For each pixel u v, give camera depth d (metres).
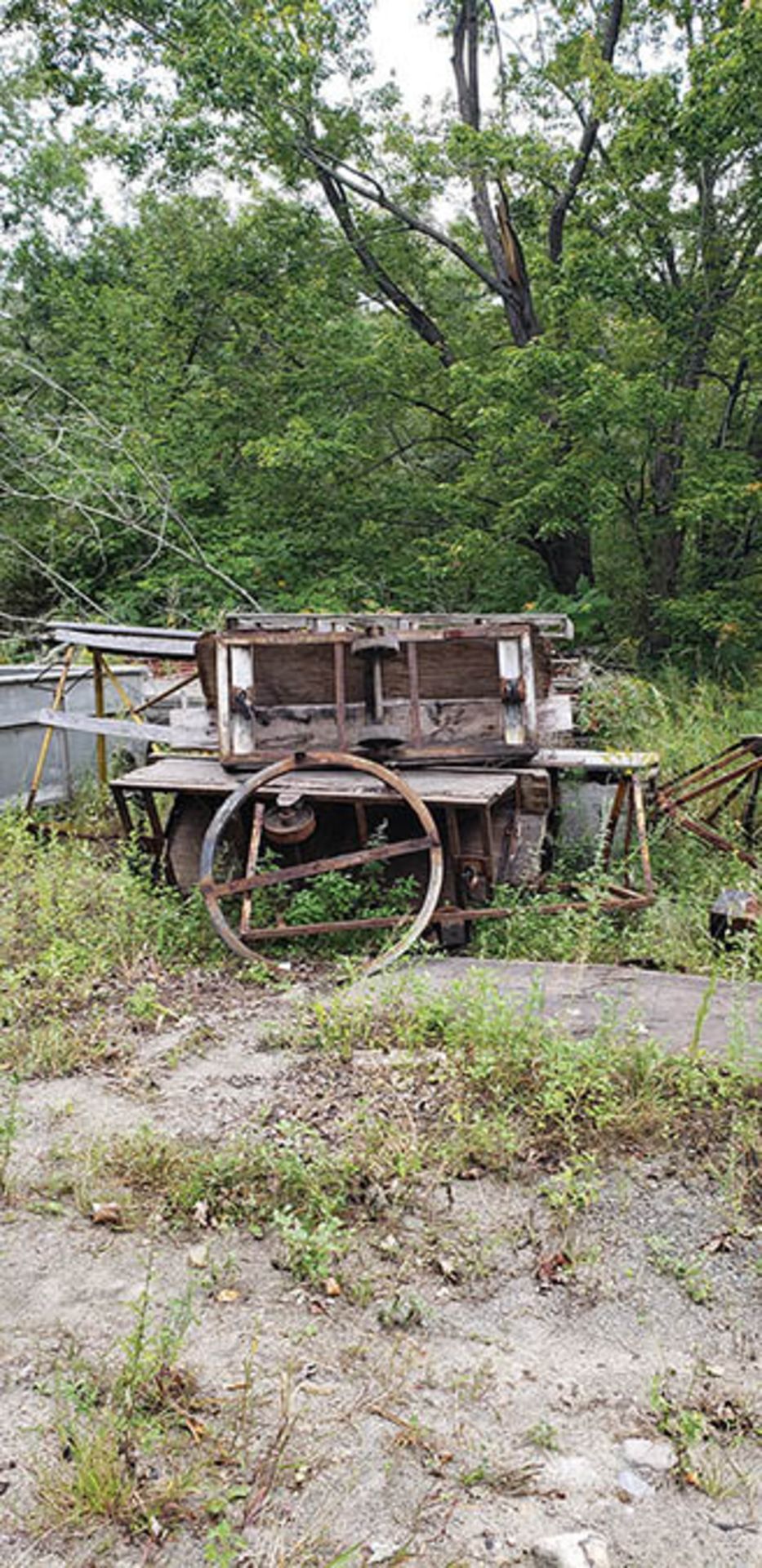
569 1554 2.12
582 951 5.38
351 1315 2.89
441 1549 2.16
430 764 6.68
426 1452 2.41
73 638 8.26
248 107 13.44
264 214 15.39
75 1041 4.59
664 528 14.14
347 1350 2.74
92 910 6.36
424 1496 2.29
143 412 15.49
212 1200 3.40
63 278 17.95
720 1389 2.61
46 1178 3.55
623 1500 2.29
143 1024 4.87
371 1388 2.61
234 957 5.74
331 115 14.62
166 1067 4.41
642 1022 4.53
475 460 14.67
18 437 14.67
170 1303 2.89
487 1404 2.57
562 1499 2.29
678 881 6.84
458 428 15.64
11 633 14.02
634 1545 2.18
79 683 9.92
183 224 16.33
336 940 5.91
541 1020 4.40
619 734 10.17
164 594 14.30
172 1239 3.24
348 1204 3.37
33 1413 2.50
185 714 8.09
